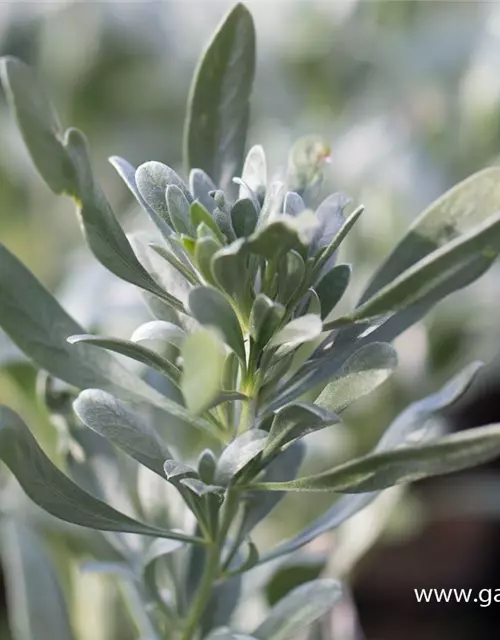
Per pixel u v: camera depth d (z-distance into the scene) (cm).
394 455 28
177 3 59
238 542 33
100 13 57
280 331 28
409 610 54
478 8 56
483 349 53
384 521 44
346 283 31
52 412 35
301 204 29
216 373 26
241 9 32
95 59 57
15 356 39
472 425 57
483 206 31
